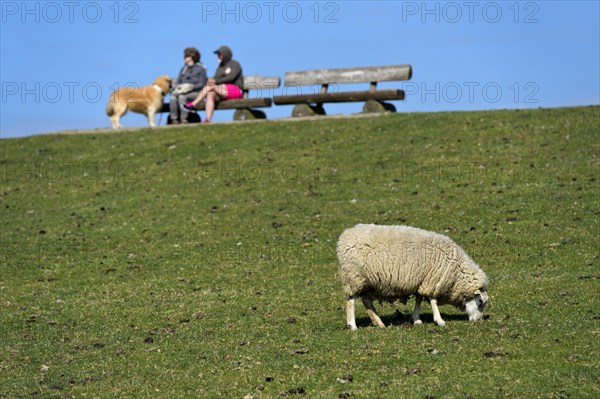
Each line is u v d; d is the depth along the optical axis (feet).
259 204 75.92
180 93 103.86
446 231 64.95
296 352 40.68
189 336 46.06
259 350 41.93
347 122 97.04
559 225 63.87
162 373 39.68
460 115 94.89
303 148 89.97
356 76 102.17
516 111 94.32
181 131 100.42
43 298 56.90
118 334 47.78
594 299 47.09
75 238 71.20
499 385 34.17
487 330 41.98
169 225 72.59
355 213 71.20
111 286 59.00
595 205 67.21
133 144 97.81
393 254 42.52
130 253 66.64
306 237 66.69
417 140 88.33
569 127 86.58
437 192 74.38
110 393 37.35
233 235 68.80
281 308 50.70
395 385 34.99
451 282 43.32
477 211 68.80
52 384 39.34
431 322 44.88
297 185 80.07
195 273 60.75
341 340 41.78
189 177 85.46
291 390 35.24
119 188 84.53
